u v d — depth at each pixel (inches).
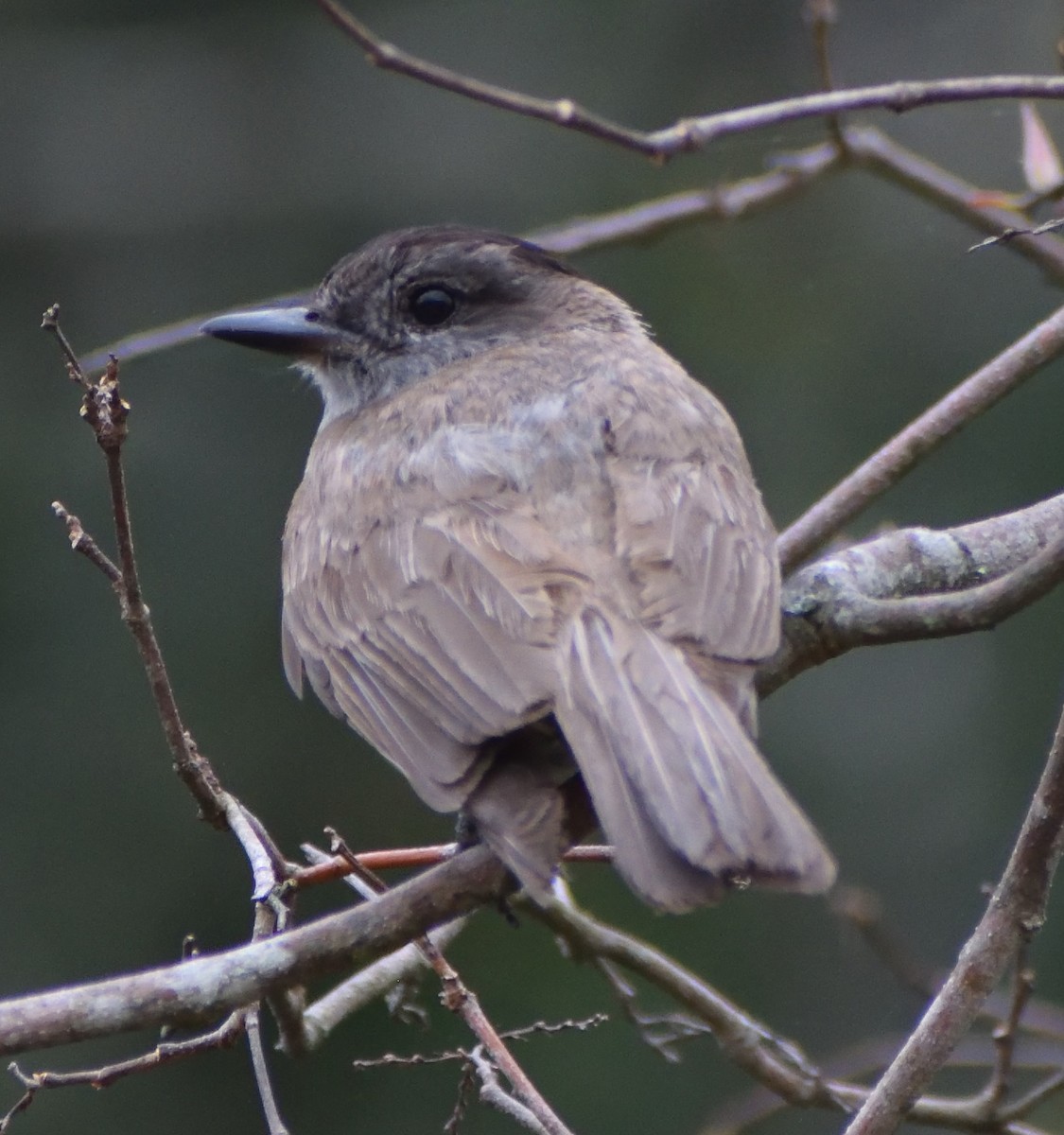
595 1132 468.8
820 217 535.5
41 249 559.8
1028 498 497.4
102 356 394.9
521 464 281.7
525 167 560.7
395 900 245.8
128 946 479.5
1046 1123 436.5
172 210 565.0
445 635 259.3
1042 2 552.1
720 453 293.3
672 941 494.3
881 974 487.8
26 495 505.4
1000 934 250.1
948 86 299.9
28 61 583.2
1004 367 347.6
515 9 570.9
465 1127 469.1
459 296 343.6
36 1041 233.1
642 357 315.0
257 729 494.9
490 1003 477.7
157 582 500.1
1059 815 245.8
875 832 504.1
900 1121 251.8
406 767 247.3
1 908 479.5
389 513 281.1
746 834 220.4
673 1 565.9
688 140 295.9
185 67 577.0
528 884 226.4
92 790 488.1
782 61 561.3
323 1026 312.2
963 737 507.2
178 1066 477.1
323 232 565.3
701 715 235.9
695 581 261.3
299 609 293.0
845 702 514.0
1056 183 381.4
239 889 486.6
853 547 305.7
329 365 349.7
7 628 493.4
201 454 510.0
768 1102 408.5
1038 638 510.0
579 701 241.0
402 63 288.0
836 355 525.0
